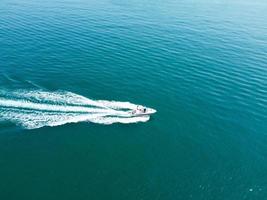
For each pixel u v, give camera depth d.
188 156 42.03
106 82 56.72
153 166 40.09
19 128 43.97
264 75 64.31
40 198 34.88
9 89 51.69
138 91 55.03
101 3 113.19
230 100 54.69
